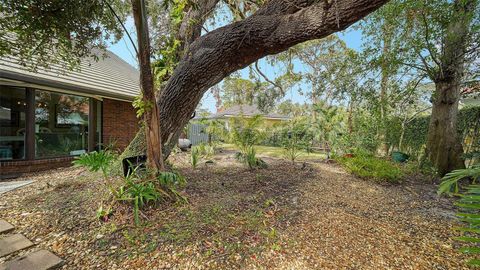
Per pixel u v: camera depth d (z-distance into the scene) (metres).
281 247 2.08
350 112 8.23
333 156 7.06
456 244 2.23
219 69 3.43
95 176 3.84
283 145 8.45
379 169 4.83
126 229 2.28
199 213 2.70
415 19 4.84
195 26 4.17
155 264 1.81
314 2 2.55
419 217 2.93
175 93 3.59
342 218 2.79
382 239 2.31
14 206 2.78
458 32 4.50
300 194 3.64
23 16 2.67
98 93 6.34
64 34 3.04
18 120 5.04
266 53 3.16
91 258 1.86
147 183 2.79
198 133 12.98
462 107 6.22
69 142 6.09
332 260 1.92
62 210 2.65
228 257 1.92
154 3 3.80
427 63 5.24
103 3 2.85
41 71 5.16
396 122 7.26
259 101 12.34
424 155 5.76
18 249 1.95
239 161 6.40
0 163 4.59
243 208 2.94
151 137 2.93
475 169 1.34
